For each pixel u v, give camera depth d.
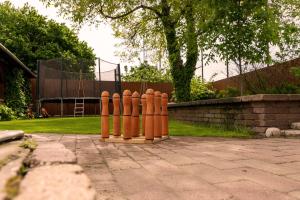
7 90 17.66
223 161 3.51
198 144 5.25
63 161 1.17
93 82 18.44
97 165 3.29
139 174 2.83
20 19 30.45
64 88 17.89
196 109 10.10
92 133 7.41
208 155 3.97
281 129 6.85
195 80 16.33
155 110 5.89
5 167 0.99
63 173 0.90
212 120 8.99
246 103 7.28
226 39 7.55
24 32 30.28
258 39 7.70
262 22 7.59
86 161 3.54
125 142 5.45
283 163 3.38
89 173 2.89
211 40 7.77
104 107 5.77
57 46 30.72
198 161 3.52
